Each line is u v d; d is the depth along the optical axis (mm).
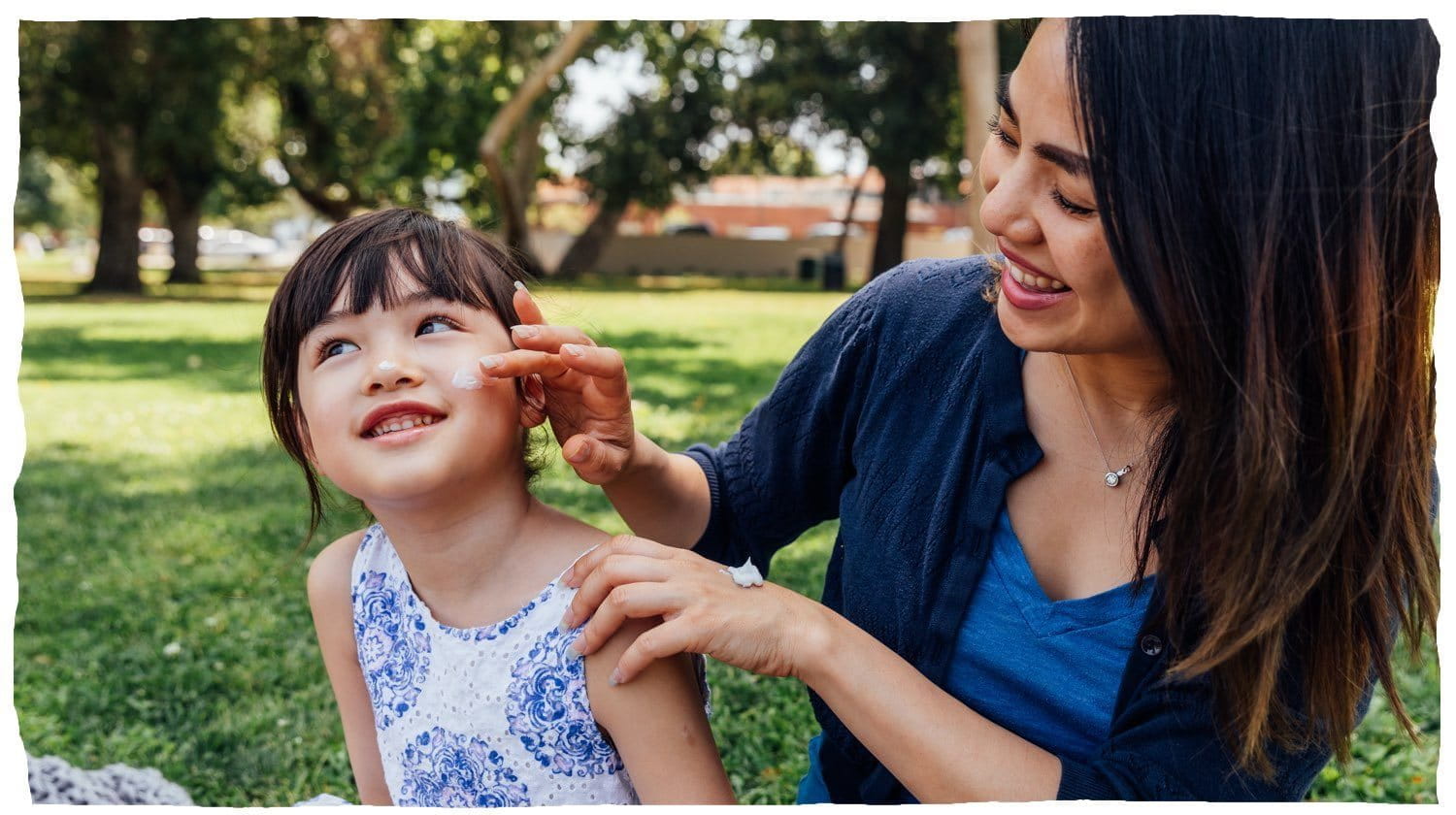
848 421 1875
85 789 2291
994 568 1653
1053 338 1451
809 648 1543
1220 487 1382
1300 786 1571
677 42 21922
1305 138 1291
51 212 43781
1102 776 1524
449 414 1611
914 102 21625
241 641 3824
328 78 22344
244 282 24234
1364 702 1561
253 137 24312
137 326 13945
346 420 1612
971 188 7527
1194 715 1516
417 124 21172
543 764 1696
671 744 1654
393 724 1798
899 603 1717
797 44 21719
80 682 3523
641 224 33031
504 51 20328
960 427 1704
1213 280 1314
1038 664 1622
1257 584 1389
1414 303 1383
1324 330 1331
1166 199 1292
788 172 26906
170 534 4996
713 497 1992
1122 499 1590
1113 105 1292
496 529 1708
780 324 13516
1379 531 1439
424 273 1654
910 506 1716
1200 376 1352
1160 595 1508
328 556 1945
